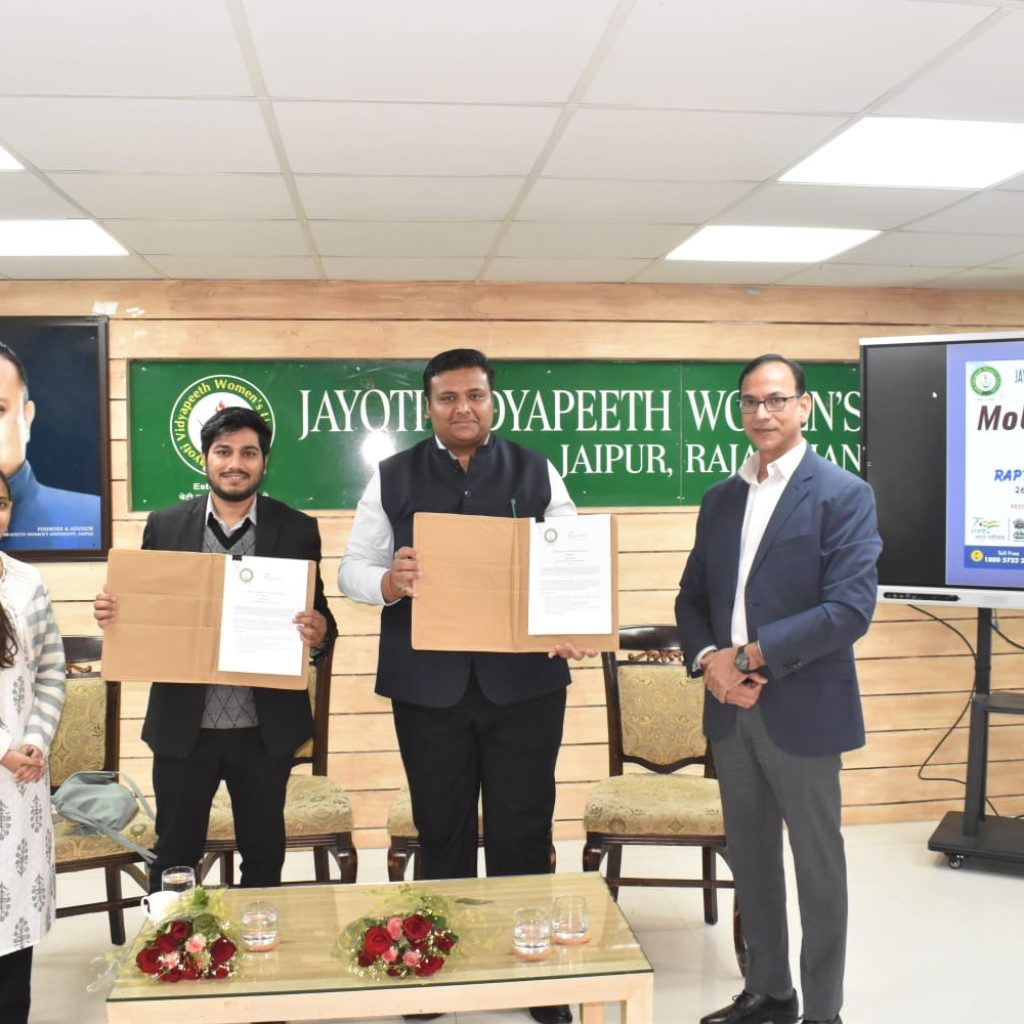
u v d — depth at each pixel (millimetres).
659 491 4203
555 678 2396
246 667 2277
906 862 3771
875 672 4305
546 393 4133
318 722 3113
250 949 1844
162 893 1891
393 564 2293
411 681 2348
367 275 3936
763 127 2463
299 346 4008
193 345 3959
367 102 2270
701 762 3195
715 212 3156
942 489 3783
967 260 3807
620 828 2867
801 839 2240
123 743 3912
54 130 2404
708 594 2436
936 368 3785
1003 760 4395
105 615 2248
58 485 3879
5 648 2084
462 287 4070
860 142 2590
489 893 2096
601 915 1990
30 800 2137
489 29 1938
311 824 2836
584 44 2006
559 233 3363
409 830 2852
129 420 3938
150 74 2107
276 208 3029
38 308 3898
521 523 2252
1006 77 2195
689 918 3244
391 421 4055
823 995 2234
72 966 2896
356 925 1831
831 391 4289
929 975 2822
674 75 2160
